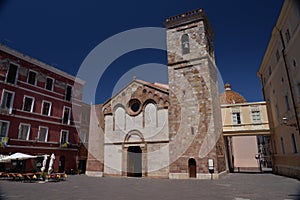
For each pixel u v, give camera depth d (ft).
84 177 102.73
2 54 102.83
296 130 75.92
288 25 74.13
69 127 131.75
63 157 125.18
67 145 126.00
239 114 117.70
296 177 78.89
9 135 100.94
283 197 45.75
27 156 85.76
